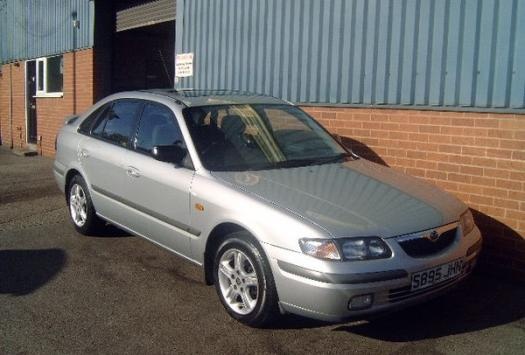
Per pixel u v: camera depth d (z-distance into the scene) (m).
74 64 12.47
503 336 4.05
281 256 3.77
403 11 5.93
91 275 5.20
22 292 4.80
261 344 3.89
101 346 3.86
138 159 5.24
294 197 4.09
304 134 5.40
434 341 3.96
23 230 6.76
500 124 5.22
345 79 6.59
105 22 11.78
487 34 5.25
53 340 3.94
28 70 14.94
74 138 6.44
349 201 4.09
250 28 7.89
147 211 5.11
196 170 4.62
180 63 9.30
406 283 3.73
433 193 4.54
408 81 5.94
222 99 5.46
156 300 4.62
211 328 4.13
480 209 5.44
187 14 9.09
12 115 16.05
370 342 3.94
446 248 4.04
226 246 4.23
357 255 3.64
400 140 6.08
